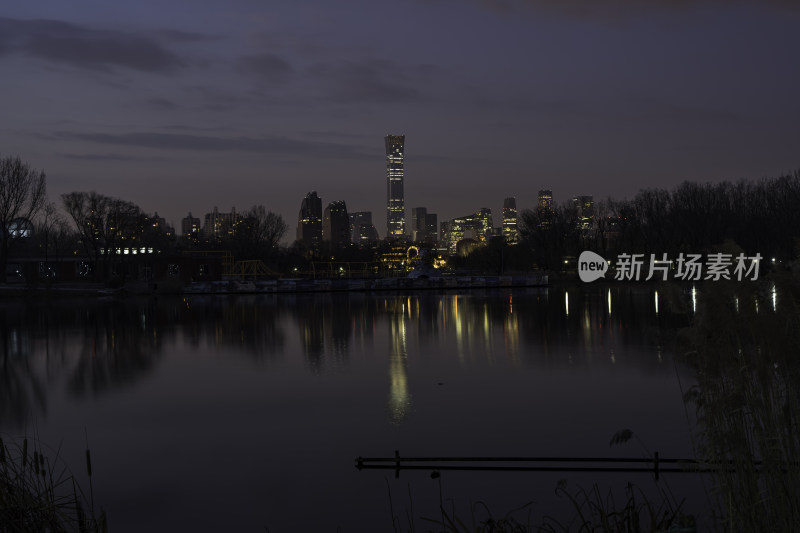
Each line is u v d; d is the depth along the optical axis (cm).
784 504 449
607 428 1488
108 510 1039
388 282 9688
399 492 1110
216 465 1277
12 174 8606
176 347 3127
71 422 1653
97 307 6138
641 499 1015
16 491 672
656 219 10862
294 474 1216
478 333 3581
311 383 2150
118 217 9475
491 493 1091
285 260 15138
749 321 455
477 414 1662
